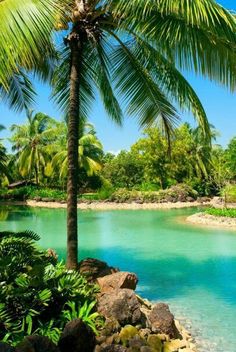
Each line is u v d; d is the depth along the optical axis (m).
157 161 38.66
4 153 38.59
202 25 5.71
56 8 5.48
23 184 44.28
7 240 7.34
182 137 39.47
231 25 5.36
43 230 19.22
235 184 33.44
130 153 46.44
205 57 6.34
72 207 7.72
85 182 42.66
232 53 6.07
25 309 5.13
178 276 10.28
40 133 42.22
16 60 5.23
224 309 7.64
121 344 5.23
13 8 5.09
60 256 12.92
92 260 7.76
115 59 8.62
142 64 8.44
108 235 17.55
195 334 6.42
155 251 13.73
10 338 4.71
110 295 6.07
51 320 5.15
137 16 6.58
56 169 40.44
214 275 10.32
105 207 33.47
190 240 15.84
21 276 5.45
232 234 17.19
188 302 8.09
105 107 9.84
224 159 32.88
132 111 8.77
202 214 23.50
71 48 7.81
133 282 6.98
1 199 39.94
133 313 5.77
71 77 7.80
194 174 41.59
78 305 5.61
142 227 20.06
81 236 17.36
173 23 6.27
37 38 5.06
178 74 8.05
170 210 30.58
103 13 7.43
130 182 45.75
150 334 5.67
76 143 7.78
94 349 4.93
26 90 10.41
